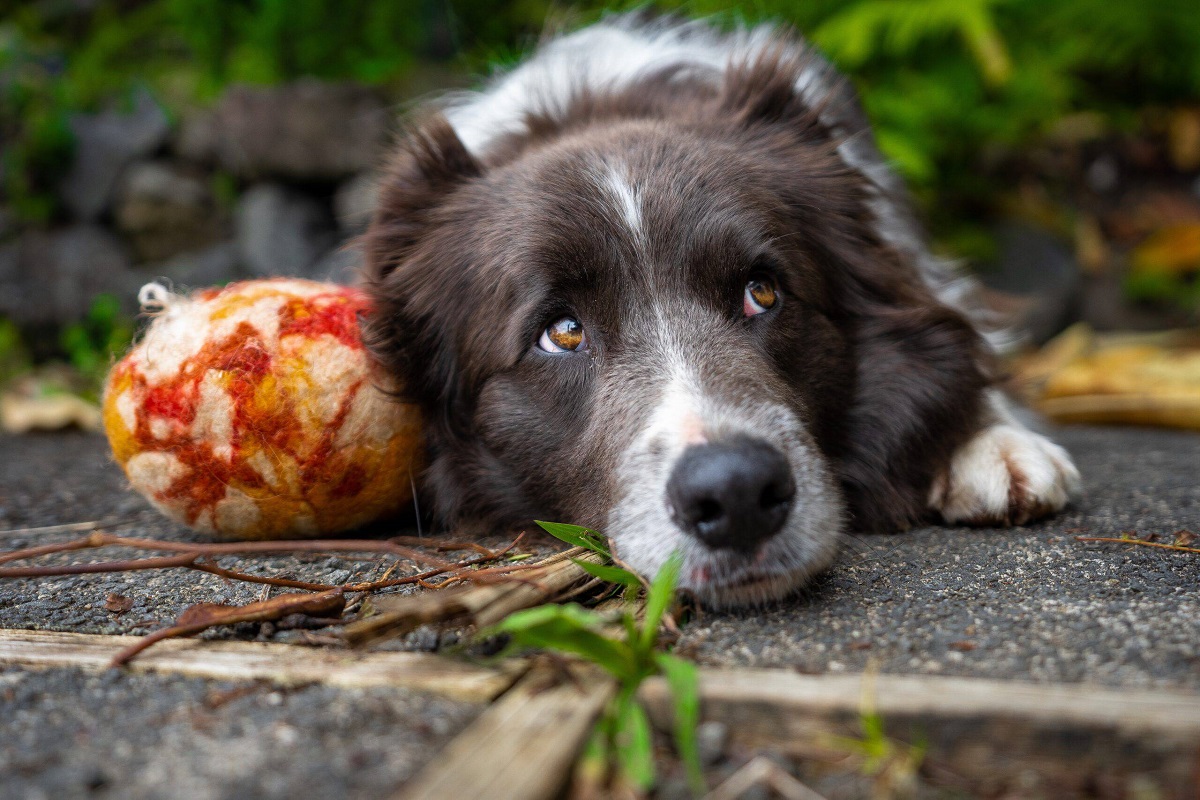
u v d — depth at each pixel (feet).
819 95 2.56
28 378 3.87
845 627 1.77
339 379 2.01
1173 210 4.77
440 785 1.51
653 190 2.07
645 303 2.04
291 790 1.53
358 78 4.24
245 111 4.16
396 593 1.89
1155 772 1.55
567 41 2.79
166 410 1.97
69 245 4.27
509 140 2.40
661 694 1.61
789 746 1.60
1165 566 1.90
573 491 2.06
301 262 4.15
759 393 1.95
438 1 4.37
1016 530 2.08
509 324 2.09
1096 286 4.45
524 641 1.63
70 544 1.80
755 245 2.05
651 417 1.94
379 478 2.08
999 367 2.35
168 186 4.32
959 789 1.55
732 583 1.85
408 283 2.20
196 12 4.40
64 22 4.95
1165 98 4.95
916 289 2.26
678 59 2.60
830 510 1.91
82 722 1.64
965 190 4.25
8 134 4.33
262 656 1.74
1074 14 4.22
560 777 1.53
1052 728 1.56
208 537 2.16
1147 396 2.97
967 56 3.86
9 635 1.82
